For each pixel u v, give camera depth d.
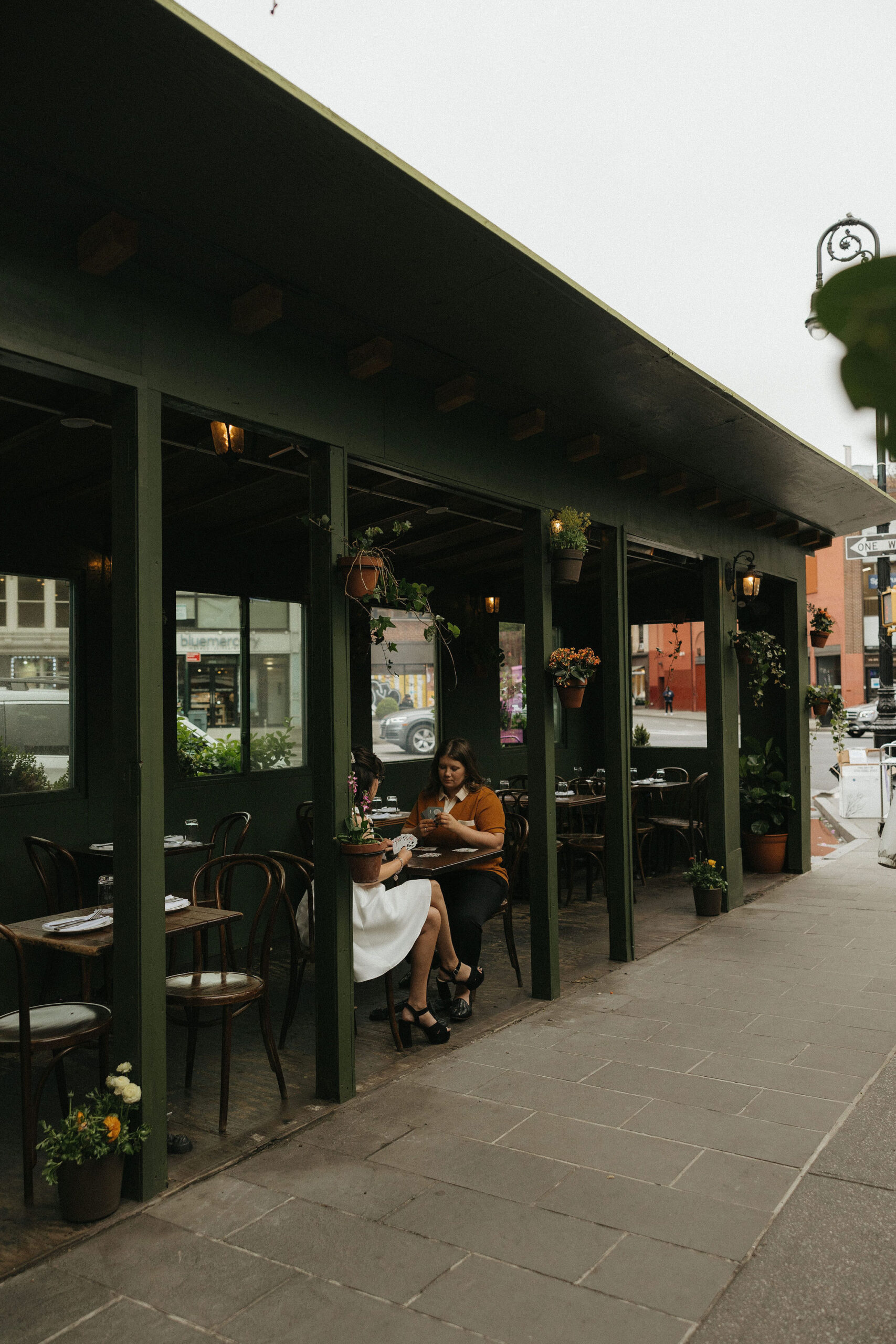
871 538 12.89
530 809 5.73
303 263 3.76
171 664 6.82
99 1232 3.12
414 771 9.09
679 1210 3.20
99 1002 5.66
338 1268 2.90
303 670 7.94
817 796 17.17
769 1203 3.24
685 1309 2.67
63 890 5.88
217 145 3.04
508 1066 4.54
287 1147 3.72
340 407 4.42
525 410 5.48
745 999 5.54
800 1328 2.58
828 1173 3.44
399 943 4.74
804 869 9.77
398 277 3.90
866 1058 4.55
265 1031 4.15
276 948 7.15
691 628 35.25
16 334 3.12
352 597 4.38
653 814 10.96
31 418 4.79
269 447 5.50
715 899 7.84
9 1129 3.99
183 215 3.38
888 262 0.42
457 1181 3.42
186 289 3.71
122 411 3.54
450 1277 2.84
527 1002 5.60
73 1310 2.71
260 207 3.38
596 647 11.78
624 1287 2.78
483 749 9.93
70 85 2.75
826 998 5.53
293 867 7.55
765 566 9.05
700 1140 3.72
